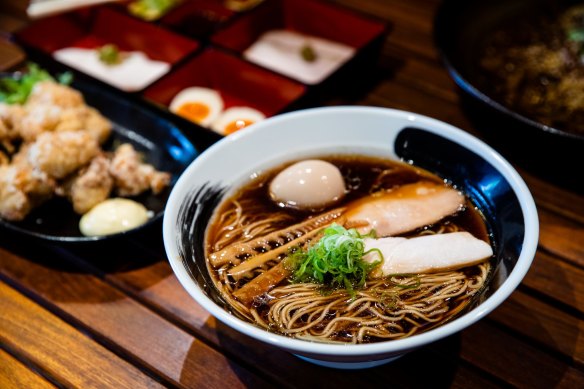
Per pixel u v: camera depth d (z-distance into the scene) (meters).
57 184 0.62
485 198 0.51
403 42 0.78
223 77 0.74
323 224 0.52
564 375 0.48
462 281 0.48
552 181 0.61
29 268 0.56
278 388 0.48
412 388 0.47
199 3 0.87
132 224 0.58
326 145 0.56
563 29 0.76
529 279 0.54
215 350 0.50
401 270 0.48
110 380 0.49
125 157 0.62
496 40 0.75
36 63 0.76
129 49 0.84
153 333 0.51
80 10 0.84
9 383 0.49
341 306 0.47
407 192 0.53
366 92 0.72
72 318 0.52
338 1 0.86
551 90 0.68
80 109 0.67
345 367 0.48
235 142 0.53
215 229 0.52
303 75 0.76
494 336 0.50
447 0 0.73
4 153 0.67
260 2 0.83
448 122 0.67
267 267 0.50
